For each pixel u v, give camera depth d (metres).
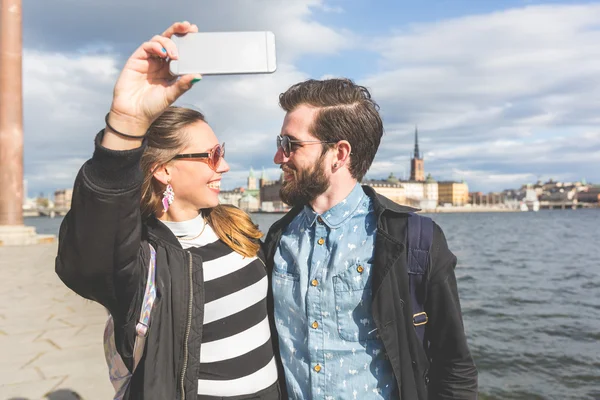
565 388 5.85
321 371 1.59
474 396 1.62
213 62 1.20
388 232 1.60
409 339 1.56
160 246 1.54
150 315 1.43
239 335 1.62
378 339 1.59
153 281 1.45
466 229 63.03
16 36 15.59
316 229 1.69
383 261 1.56
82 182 1.18
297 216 1.84
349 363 1.59
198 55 1.19
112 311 1.33
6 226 16.20
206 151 1.63
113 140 1.19
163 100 1.19
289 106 1.73
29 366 4.23
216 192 1.70
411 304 1.57
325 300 1.62
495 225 76.50
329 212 1.68
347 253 1.63
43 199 186.50
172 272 1.51
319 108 1.67
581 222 84.38
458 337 1.59
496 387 5.90
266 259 1.83
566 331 8.65
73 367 4.21
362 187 1.77
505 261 22.86
